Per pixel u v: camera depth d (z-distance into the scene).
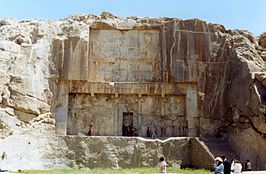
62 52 33.97
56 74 33.44
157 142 31.42
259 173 21.19
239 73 32.69
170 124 35.16
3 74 29.92
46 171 26.06
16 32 33.56
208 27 35.94
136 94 35.34
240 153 30.59
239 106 31.72
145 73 36.06
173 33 35.56
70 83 34.12
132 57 36.22
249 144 30.09
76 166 29.88
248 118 30.72
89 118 34.69
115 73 35.88
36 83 31.75
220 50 35.38
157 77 35.75
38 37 34.38
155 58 36.12
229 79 34.47
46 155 29.77
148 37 36.47
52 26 35.16
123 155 30.61
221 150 30.91
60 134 32.81
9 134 28.89
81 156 30.22
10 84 30.23
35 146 29.59
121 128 34.75
